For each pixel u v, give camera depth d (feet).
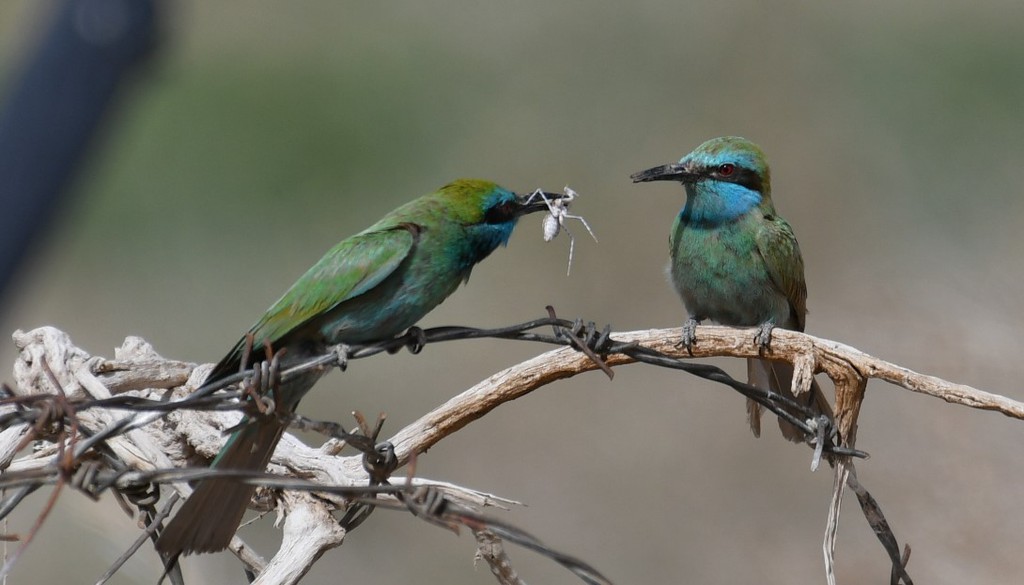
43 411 14.23
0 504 18.86
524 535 13.98
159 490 18.83
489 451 45.16
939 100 58.34
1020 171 54.70
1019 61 58.65
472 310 50.31
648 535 41.73
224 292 52.65
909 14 61.41
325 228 55.57
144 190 54.60
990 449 35.63
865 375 19.95
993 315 39.55
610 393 46.42
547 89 59.93
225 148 56.59
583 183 55.72
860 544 36.42
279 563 17.63
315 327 21.21
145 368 20.61
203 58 59.21
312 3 61.87
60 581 28.53
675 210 53.31
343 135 58.03
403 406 47.32
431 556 39.78
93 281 51.80
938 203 52.95
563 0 61.57
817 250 51.29
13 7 38.14
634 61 60.18
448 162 57.77
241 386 18.34
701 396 46.06
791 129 57.00
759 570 39.27
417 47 61.46
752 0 60.59
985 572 33.81
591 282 51.44
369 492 13.97
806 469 42.50
